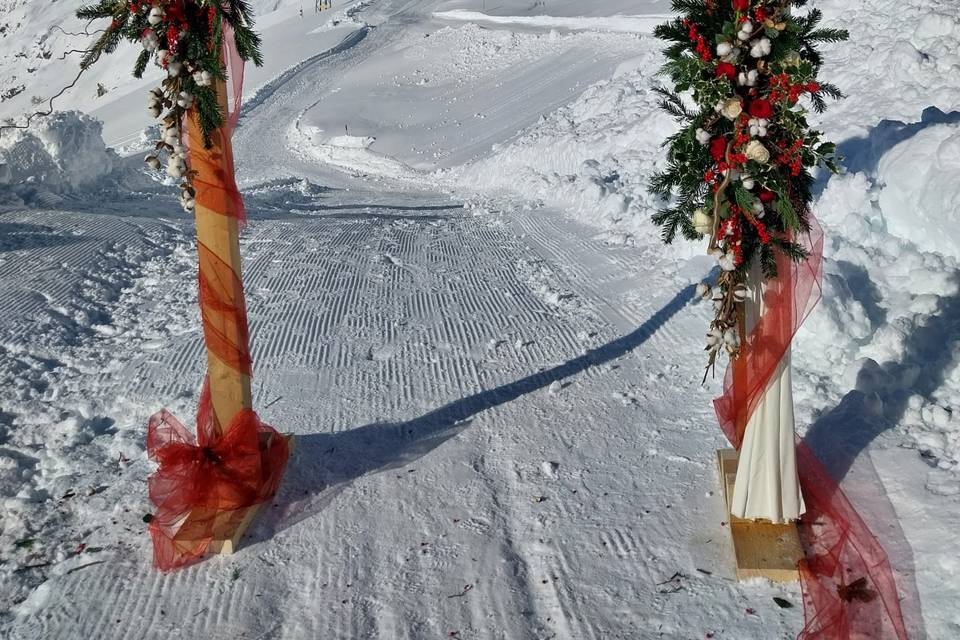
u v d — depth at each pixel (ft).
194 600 15.75
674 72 15.02
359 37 208.74
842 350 22.02
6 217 45.19
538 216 49.55
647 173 49.65
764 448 15.49
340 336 29.86
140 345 29.12
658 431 21.07
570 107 75.51
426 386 25.03
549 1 219.41
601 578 15.74
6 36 421.18
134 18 15.80
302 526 17.89
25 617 15.44
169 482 17.38
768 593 14.83
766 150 13.75
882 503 16.22
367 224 50.90
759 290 15.10
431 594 15.67
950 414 18.52
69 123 56.49
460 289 35.47
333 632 14.79
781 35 13.91
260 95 163.53
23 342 28.78
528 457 20.35
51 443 22.20
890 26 45.21
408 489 19.21
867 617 13.69
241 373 17.70
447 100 137.28
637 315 29.63
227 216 16.96
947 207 24.36
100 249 40.42
